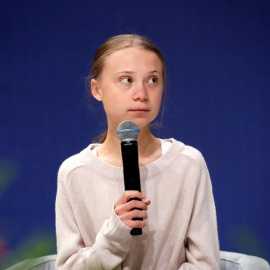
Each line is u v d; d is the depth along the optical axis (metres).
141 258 4.13
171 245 4.17
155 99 3.87
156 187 4.13
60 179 4.28
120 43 3.91
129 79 3.82
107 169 4.10
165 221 4.11
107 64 3.90
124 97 3.79
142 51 3.87
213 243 4.17
